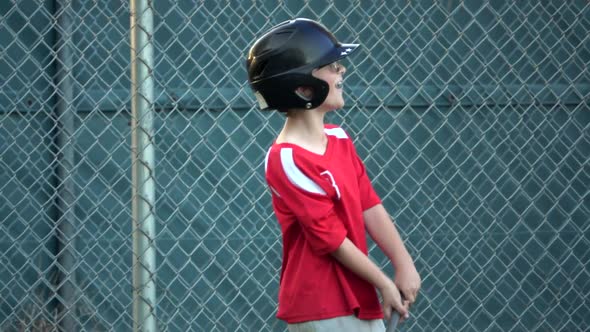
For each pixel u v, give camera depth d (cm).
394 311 962
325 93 965
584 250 1745
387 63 1609
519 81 1722
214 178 1616
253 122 1633
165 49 1554
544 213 1731
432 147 1695
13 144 1548
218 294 1611
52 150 1580
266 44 968
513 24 1728
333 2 1566
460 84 1711
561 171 1741
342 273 962
